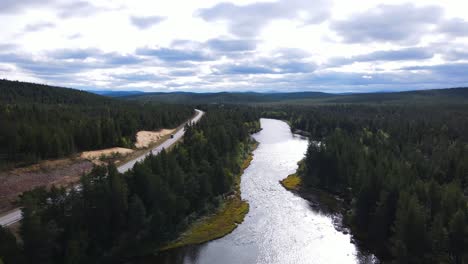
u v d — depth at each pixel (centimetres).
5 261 3909
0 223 4925
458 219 4547
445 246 4622
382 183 6116
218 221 6650
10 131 7756
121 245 5191
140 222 5381
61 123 10069
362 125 16375
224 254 5450
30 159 7469
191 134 10606
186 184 6525
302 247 5703
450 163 7981
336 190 8469
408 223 4812
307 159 9488
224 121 14075
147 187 5762
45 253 4250
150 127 13812
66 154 8500
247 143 13512
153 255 5350
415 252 4741
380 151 8706
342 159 8575
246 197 8100
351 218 6525
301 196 8200
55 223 4438
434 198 5472
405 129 13375
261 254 5472
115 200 5194
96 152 9325
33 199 4519
